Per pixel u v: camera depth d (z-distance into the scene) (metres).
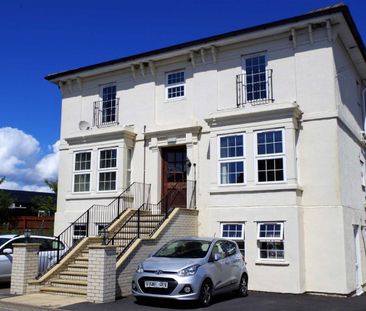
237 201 13.81
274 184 13.28
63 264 12.57
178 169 16.16
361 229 15.17
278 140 13.48
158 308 9.70
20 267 11.98
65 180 18.38
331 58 13.59
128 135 16.66
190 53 15.87
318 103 13.59
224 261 11.00
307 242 13.05
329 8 13.18
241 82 14.96
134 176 16.62
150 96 16.84
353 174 14.93
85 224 16.78
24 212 35.88
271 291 12.73
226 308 9.80
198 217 15.03
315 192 13.20
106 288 10.51
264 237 13.17
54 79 18.98
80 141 17.48
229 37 14.88
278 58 14.46
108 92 18.12
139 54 16.67
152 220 14.15
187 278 9.63
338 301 11.27
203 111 15.59
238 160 14.00
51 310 9.52
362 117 17.56
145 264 10.27
